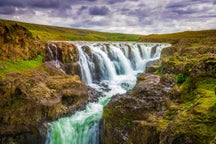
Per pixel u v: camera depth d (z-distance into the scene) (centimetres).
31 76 2119
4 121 1739
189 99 1495
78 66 2836
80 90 2203
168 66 2272
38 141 1786
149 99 1652
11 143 1709
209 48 2584
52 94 1964
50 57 2725
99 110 2036
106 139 1650
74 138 1820
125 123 1573
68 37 8512
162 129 1277
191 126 1088
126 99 1698
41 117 1836
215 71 1565
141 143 1389
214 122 1057
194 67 1720
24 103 1817
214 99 1254
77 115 1986
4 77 1955
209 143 968
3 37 2366
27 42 2628
